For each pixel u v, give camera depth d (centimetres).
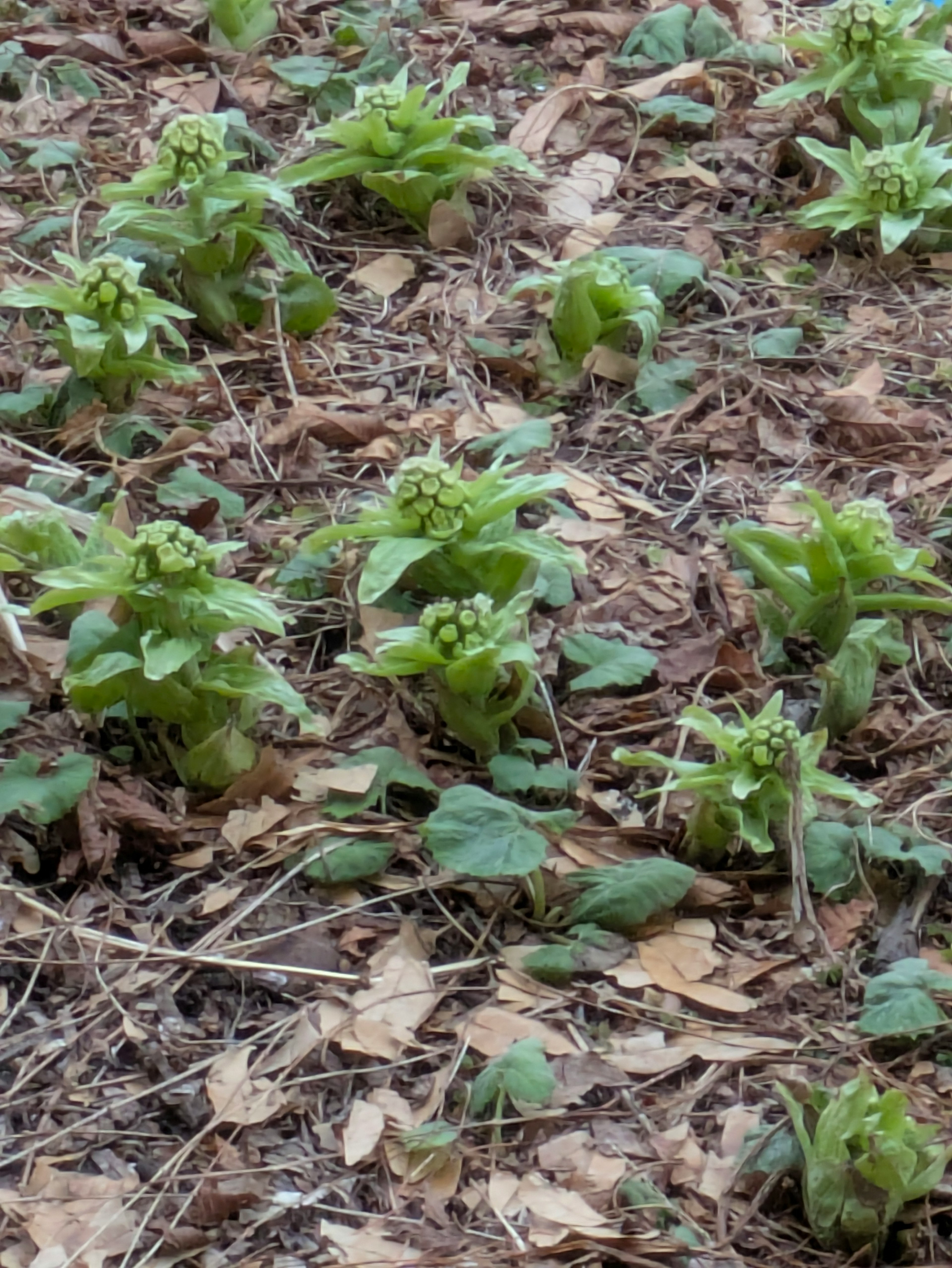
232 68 202
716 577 150
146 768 136
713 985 126
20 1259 112
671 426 165
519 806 130
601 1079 121
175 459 158
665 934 129
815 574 143
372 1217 115
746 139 197
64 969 125
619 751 130
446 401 166
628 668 140
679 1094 121
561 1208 115
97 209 182
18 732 136
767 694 142
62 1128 118
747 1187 116
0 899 128
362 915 129
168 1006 124
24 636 142
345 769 134
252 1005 125
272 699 132
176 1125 119
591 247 183
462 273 180
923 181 181
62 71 197
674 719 141
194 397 165
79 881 130
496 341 172
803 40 191
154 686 131
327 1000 124
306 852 131
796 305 178
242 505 154
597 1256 113
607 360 169
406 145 181
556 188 189
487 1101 119
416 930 128
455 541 137
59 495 154
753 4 217
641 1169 117
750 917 130
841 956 127
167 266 171
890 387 170
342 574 148
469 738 136
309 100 197
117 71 201
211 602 129
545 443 157
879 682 145
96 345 155
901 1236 115
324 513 155
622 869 130
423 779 134
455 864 125
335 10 210
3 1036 122
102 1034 122
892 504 158
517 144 194
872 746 140
